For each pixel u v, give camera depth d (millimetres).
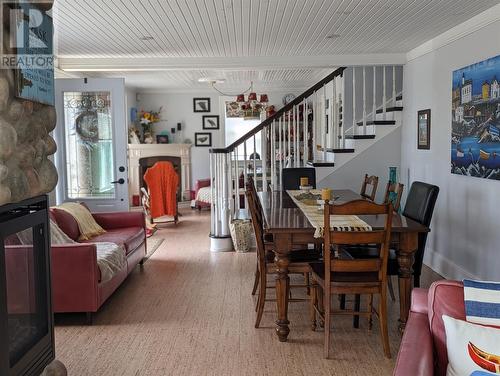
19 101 1978
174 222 8055
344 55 5910
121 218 5324
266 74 8156
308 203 4160
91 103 5617
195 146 10445
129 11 3902
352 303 4027
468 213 4359
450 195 4734
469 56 4293
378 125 6098
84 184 5703
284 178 5676
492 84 3838
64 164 5609
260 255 3461
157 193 7777
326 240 2928
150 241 6586
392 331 3414
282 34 4781
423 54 5328
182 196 10117
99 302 3621
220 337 3328
